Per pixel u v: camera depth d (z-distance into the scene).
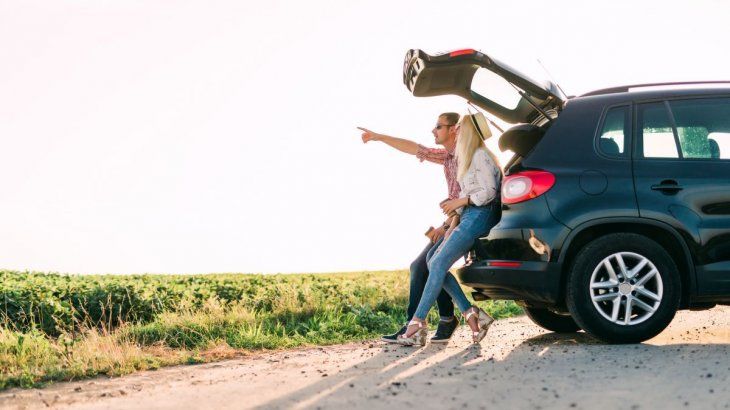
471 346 6.32
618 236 5.76
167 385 5.02
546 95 6.17
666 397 3.90
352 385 4.58
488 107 6.80
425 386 4.45
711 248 5.67
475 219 6.22
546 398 3.96
